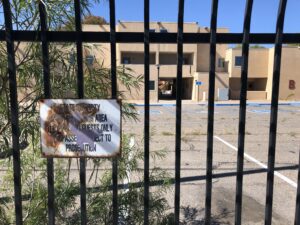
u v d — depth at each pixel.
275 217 4.36
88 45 2.60
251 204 4.79
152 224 2.96
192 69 34.81
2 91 2.39
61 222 2.82
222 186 5.55
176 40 2.00
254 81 37.44
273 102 2.03
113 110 1.98
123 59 34.06
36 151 2.67
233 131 12.53
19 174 2.05
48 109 1.98
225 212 4.44
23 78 2.43
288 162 7.37
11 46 1.95
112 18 1.92
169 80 38.28
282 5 1.93
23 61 2.39
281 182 5.82
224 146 9.30
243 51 1.97
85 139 1.99
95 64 2.62
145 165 2.06
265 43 2.00
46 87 1.98
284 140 10.49
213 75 1.99
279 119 17.17
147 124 2.02
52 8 2.29
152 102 30.48
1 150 2.44
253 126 14.21
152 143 9.64
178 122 2.04
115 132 1.99
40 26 2.03
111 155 2.00
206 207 2.11
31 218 2.65
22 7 2.15
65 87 2.43
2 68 2.33
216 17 1.93
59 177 2.90
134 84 2.71
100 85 2.60
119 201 2.82
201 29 31.66
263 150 8.76
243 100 2.02
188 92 36.84
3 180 2.96
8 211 2.94
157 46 33.12
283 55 33.38
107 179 2.96
